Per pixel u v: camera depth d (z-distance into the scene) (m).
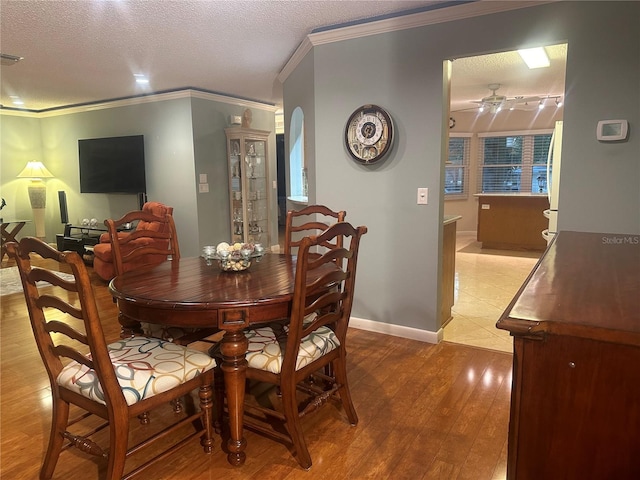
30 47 3.64
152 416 2.30
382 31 3.08
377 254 3.33
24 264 1.65
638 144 2.45
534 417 0.90
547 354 0.87
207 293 1.83
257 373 1.90
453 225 3.58
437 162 3.02
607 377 0.83
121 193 6.31
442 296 3.35
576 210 2.63
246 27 3.22
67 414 1.77
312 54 3.42
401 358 2.93
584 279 1.23
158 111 5.73
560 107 7.62
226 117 5.95
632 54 2.41
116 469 1.59
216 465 1.89
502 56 3.99
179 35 3.36
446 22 2.87
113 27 3.18
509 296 4.41
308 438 2.08
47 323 1.72
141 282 2.03
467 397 2.43
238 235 6.12
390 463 1.89
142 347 1.87
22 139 6.97
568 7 2.53
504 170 8.30
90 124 6.48
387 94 3.13
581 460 0.87
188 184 5.64
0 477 1.82
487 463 1.89
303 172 4.63
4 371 2.79
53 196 7.23
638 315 0.89
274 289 1.88
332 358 2.07
